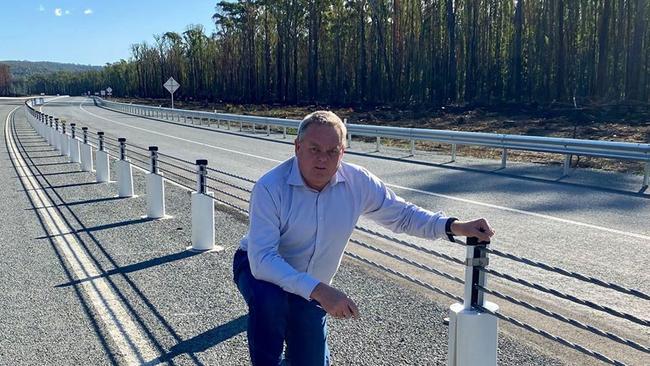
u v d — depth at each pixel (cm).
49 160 1958
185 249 777
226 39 10400
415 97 6419
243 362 443
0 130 3534
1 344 480
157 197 982
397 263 701
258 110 5928
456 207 1035
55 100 10881
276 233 308
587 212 981
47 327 516
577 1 5050
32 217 1018
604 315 531
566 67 5053
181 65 12800
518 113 3741
